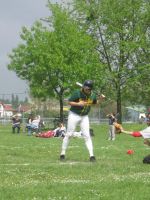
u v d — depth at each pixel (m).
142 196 8.41
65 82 49.06
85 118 15.01
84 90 14.78
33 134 38.47
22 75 51.56
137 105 62.66
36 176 11.06
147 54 58.12
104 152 18.80
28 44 50.78
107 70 56.47
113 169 12.43
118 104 57.91
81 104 14.78
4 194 8.60
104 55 58.03
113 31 56.75
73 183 9.85
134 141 29.22
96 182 9.95
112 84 57.12
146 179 10.33
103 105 58.47
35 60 50.62
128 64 58.09
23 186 9.46
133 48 55.88
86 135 14.95
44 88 50.00
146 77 58.25
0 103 68.38
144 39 57.03
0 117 66.81
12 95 67.94
